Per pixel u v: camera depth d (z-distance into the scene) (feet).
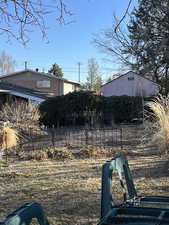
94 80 215.92
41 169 29.81
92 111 77.20
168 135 30.27
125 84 142.41
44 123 78.64
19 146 41.70
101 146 40.40
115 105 77.00
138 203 10.76
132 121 75.31
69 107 77.92
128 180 11.71
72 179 25.34
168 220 8.84
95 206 18.52
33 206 7.11
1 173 28.30
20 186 23.76
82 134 50.03
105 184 10.12
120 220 9.18
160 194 20.49
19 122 56.03
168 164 27.68
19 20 16.12
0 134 40.86
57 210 17.98
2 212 17.93
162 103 33.06
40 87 164.55
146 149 35.96
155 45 44.14
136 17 49.39
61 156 35.14
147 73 60.80
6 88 95.25
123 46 63.31
